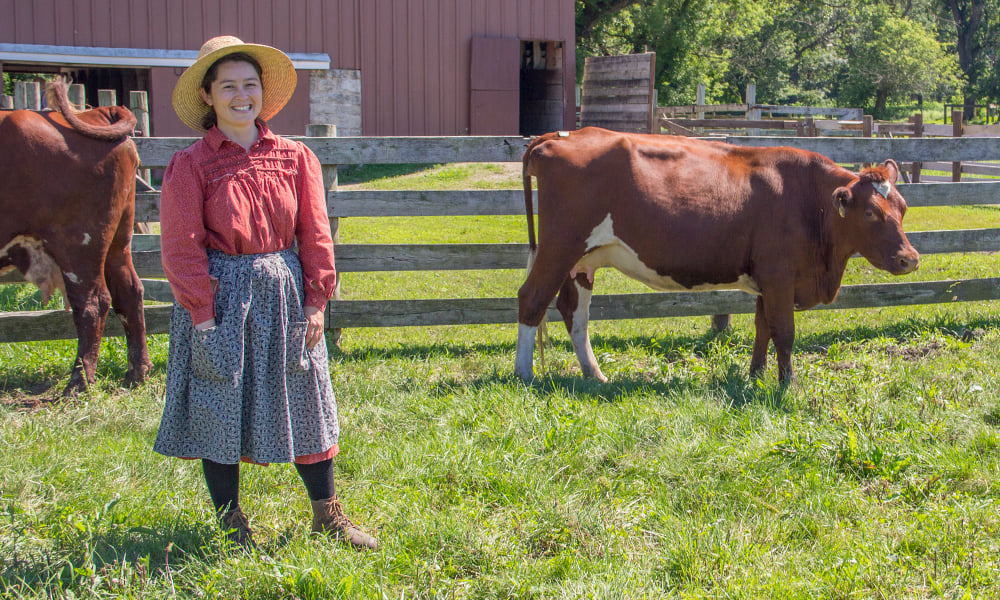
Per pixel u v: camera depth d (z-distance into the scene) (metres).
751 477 3.77
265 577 2.83
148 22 16.36
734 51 42.28
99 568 2.94
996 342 6.21
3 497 3.54
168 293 6.50
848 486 3.71
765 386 5.03
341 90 17.72
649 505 3.58
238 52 2.92
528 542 3.29
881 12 43.75
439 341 6.74
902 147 7.22
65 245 5.05
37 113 5.01
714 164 5.44
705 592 2.86
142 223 6.91
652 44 29.27
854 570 2.96
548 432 4.18
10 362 5.78
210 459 2.93
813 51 49.38
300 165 3.08
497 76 18.62
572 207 5.36
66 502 3.51
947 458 3.90
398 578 2.99
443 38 18.27
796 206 5.38
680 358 6.40
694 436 4.18
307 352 3.02
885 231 5.17
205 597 2.76
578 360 6.04
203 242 2.90
